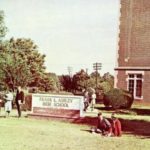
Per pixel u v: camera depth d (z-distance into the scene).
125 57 40.53
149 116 30.66
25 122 25.30
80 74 78.38
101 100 52.47
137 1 40.06
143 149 17.02
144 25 39.66
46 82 76.25
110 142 18.62
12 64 44.00
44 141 18.12
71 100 26.97
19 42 76.75
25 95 33.56
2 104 35.59
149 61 39.16
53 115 27.38
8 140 17.95
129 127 24.62
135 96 39.81
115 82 40.91
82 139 19.23
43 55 78.25
